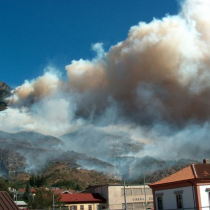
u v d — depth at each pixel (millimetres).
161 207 37969
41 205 54062
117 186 65812
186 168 37562
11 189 93000
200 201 32656
